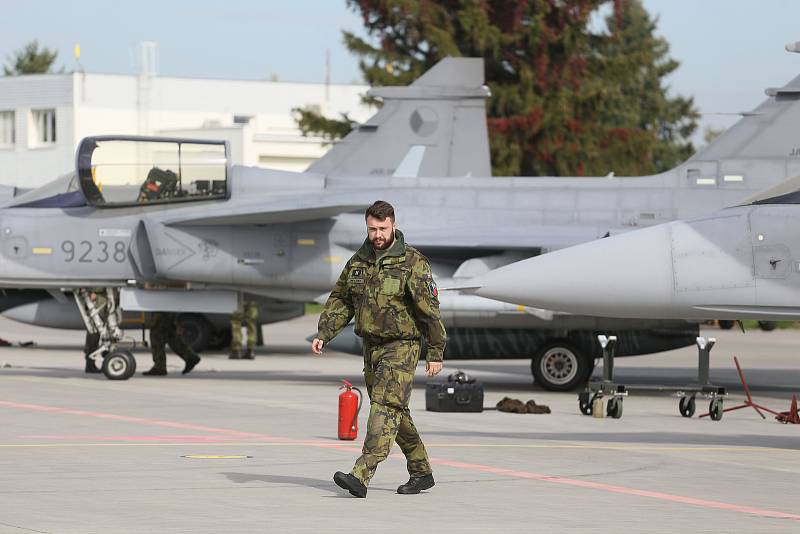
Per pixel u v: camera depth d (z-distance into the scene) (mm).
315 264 65375
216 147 66125
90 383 59844
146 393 54781
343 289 28719
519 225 66000
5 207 66062
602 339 48781
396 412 27781
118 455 34031
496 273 46312
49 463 32281
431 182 68375
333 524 24562
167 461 33000
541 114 146375
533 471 32469
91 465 32000
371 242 28094
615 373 77875
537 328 60688
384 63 149500
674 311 44625
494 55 146375
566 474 32031
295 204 65000
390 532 23844
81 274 64812
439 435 41031
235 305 66625
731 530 24703
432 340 27984
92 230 64812
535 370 61656
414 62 149375
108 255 64750
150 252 64938
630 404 55031
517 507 26891
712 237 44062
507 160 146250
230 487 28828
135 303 65000
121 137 65375
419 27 147500
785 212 43812
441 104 82062
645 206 66500
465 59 83062
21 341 101125
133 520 24500
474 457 35125
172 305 65625
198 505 26359
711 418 47938
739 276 43406
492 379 69438
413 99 81938
